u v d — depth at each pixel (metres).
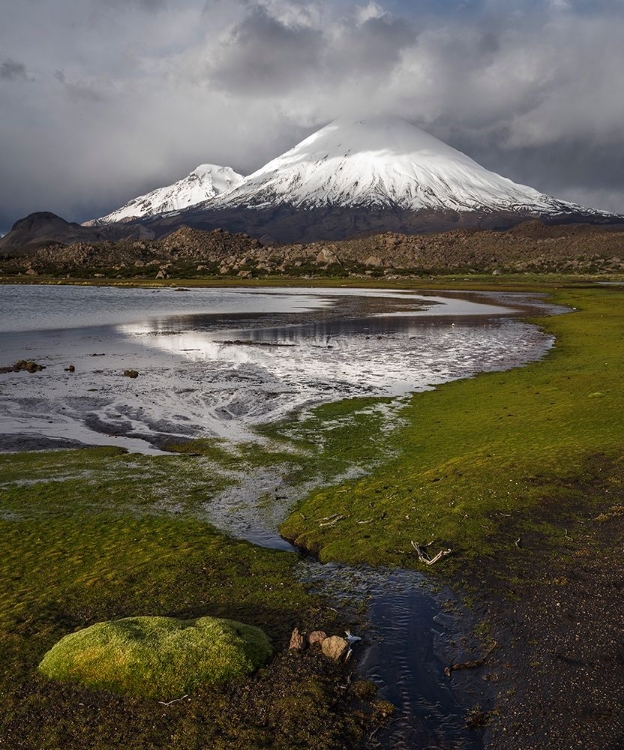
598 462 21.11
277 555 15.72
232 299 125.94
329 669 10.79
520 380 38.78
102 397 35.19
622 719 9.27
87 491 20.95
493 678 10.45
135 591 13.88
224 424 29.73
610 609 12.32
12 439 27.39
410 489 19.75
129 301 119.44
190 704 9.83
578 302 102.31
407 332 66.81
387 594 13.50
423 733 9.23
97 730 9.33
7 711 9.80
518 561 14.62
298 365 46.09
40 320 80.25
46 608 13.20
